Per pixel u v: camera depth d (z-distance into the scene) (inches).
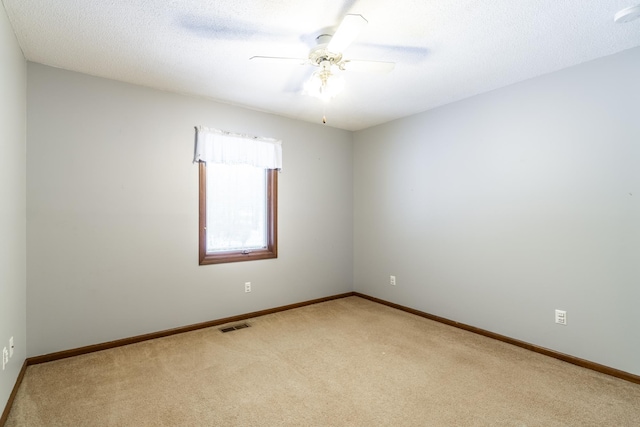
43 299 97.2
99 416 72.0
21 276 89.4
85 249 104.3
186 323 124.6
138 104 114.0
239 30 80.0
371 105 136.3
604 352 92.5
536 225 107.2
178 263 122.7
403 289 153.5
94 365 95.6
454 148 131.6
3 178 72.7
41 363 96.0
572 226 99.1
